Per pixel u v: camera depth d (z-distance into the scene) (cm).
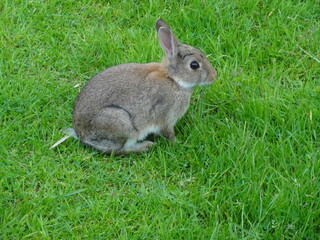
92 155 784
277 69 898
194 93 865
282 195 697
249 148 766
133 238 674
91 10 995
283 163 746
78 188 741
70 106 848
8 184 738
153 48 907
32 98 847
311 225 680
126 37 947
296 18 973
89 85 785
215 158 756
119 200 721
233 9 979
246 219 695
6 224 682
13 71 891
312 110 810
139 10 1000
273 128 797
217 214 698
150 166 767
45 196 718
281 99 833
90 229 686
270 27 954
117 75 782
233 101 839
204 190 727
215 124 821
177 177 757
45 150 782
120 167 772
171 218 696
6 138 788
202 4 984
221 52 923
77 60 910
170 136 809
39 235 678
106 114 761
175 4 997
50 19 975
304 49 926
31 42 936
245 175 732
